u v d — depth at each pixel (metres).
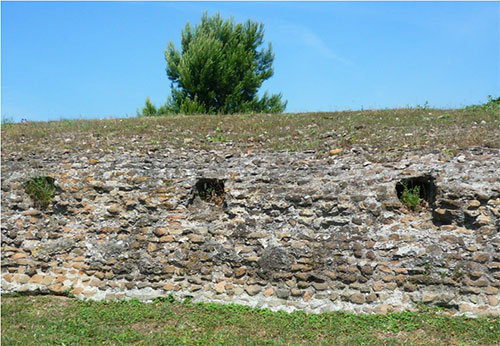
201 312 8.54
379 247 8.52
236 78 24.53
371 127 11.48
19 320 8.34
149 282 9.32
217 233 9.36
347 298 8.40
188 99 23.53
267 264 8.86
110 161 10.58
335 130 11.54
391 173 9.15
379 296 8.27
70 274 9.72
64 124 14.72
